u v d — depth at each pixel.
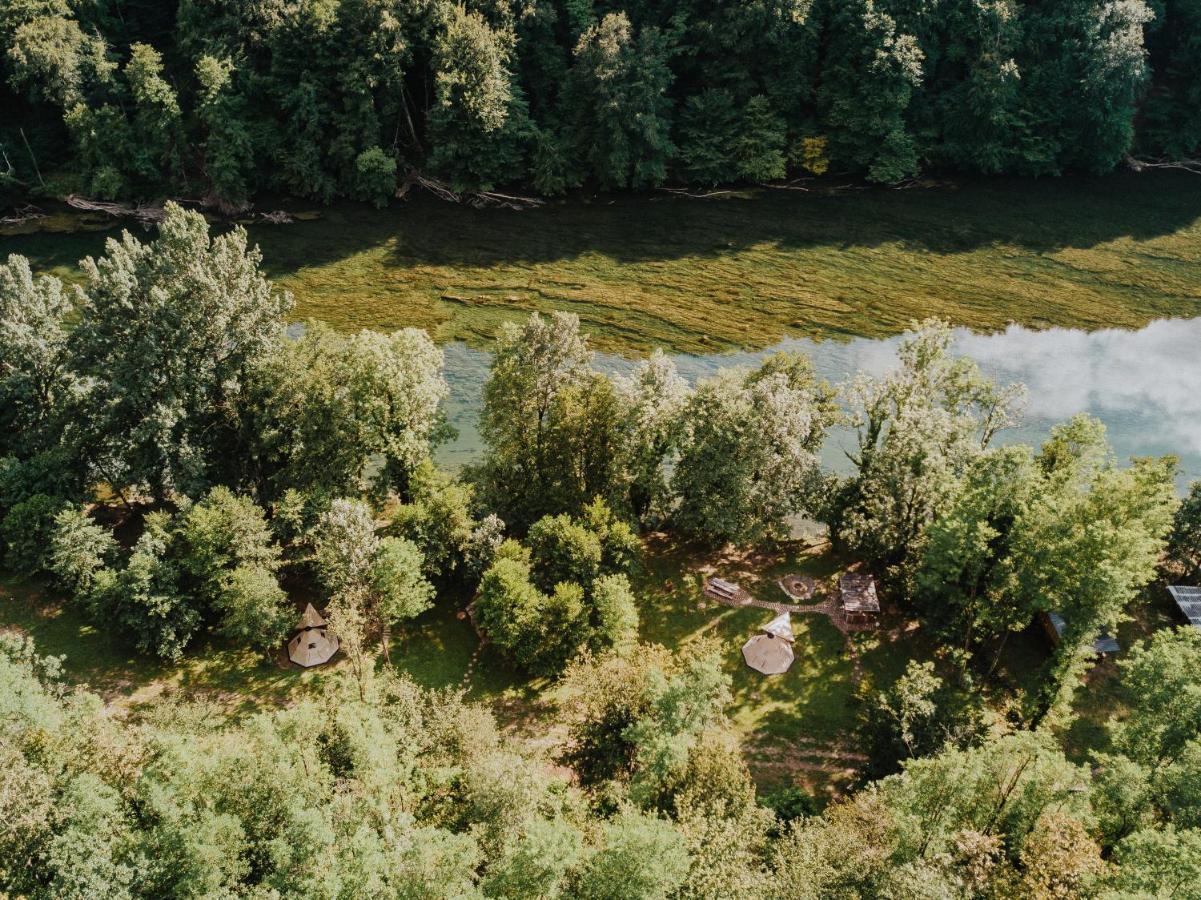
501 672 54.88
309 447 59.50
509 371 59.91
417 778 41.97
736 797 41.44
